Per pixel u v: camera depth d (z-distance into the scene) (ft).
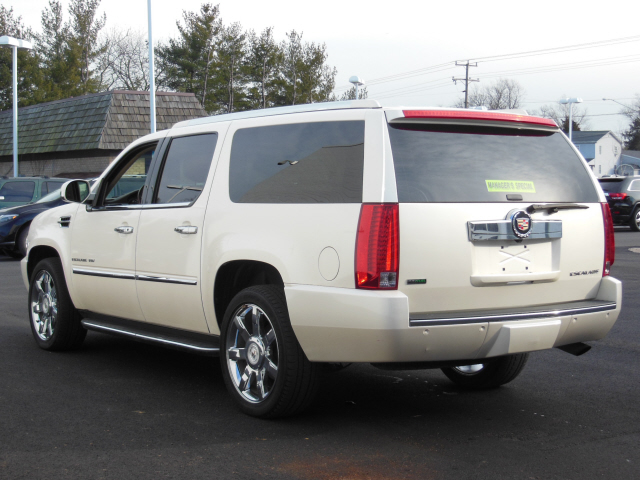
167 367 19.45
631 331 24.43
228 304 16.10
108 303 19.06
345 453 12.73
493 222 13.20
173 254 16.62
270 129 15.29
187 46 180.96
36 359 20.25
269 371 14.48
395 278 12.53
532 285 13.85
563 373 18.92
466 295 13.10
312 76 189.98
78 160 86.89
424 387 17.62
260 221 14.52
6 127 100.17
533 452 12.84
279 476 11.65
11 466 12.00
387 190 12.68
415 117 13.25
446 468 12.03
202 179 16.46
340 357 13.09
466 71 193.26
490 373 16.92
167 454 12.62
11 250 51.01
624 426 14.42
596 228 14.83
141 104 85.35
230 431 13.91
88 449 12.85
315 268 13.28
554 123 14.98
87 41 184.34
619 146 299.79
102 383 17.61
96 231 19.21
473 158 13.70
